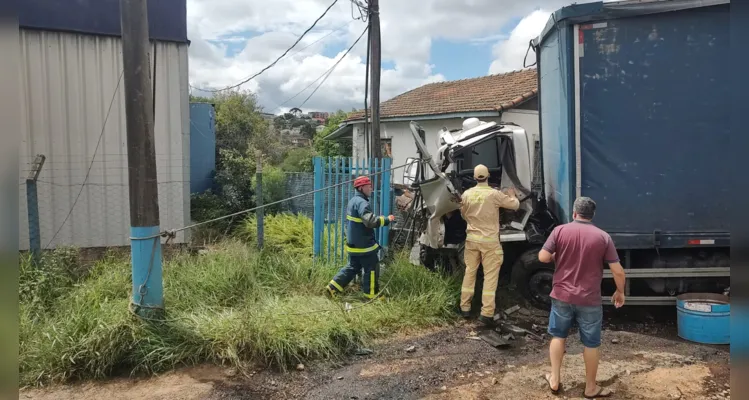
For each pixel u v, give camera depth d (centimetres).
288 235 872
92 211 748
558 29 543
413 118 1591
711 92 508
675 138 516
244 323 468
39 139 716
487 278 547
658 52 510
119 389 402
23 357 418
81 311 471
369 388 415
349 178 699
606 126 523
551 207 628
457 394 402
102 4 734
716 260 537
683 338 513
